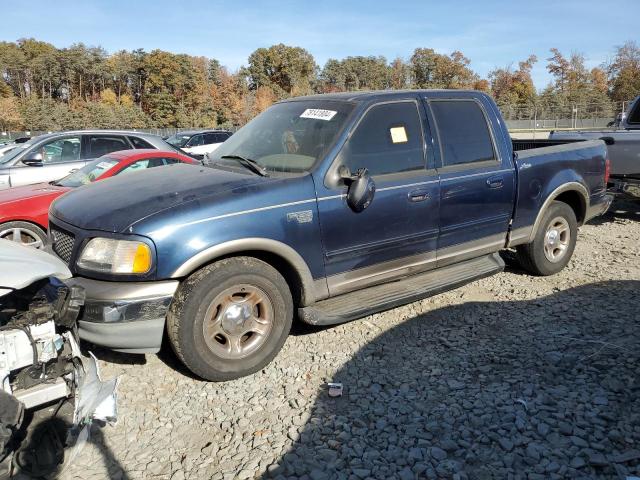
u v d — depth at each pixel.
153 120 79.62
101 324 3.28
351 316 4.07
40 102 71.50
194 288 3.38
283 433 3.05
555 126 40.72
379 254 4.23
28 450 2.64
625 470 2.69
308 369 3.77
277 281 3.71
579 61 71.62
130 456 2.87
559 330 4.30
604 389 3.42
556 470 2.71
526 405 3.24
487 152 4.91
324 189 3.87
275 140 4.39
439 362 3.85
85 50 93.56
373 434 3.02
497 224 4.99
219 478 2.69
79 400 2.80
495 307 4.84
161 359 3.93
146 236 3.27
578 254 6.55
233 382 3.62
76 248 3.46
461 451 2.87
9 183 8.19
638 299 4.92
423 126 4.52
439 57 81.62
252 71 93.31
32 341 2.62
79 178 7.04
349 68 99.88
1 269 2.66
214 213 3.45
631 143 7.84
